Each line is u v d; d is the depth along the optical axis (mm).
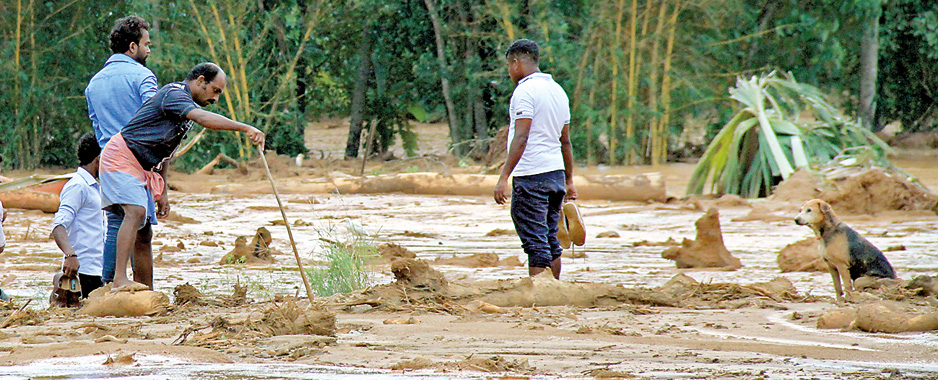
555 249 7566
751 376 3885
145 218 6883
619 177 20500
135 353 4406
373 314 5957
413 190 22656
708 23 29344
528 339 4879
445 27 31766
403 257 10367
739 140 21516
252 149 30875
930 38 31438
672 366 4105
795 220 7047
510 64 7531
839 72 33438
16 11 29969
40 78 30891
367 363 4215
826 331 5184
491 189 22156
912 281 6602
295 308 5113
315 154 40562
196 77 7082
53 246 12062
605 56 29422
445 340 4852
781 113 22234
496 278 8570
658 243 12180
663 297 6418
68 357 4348
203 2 29750
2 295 7234
